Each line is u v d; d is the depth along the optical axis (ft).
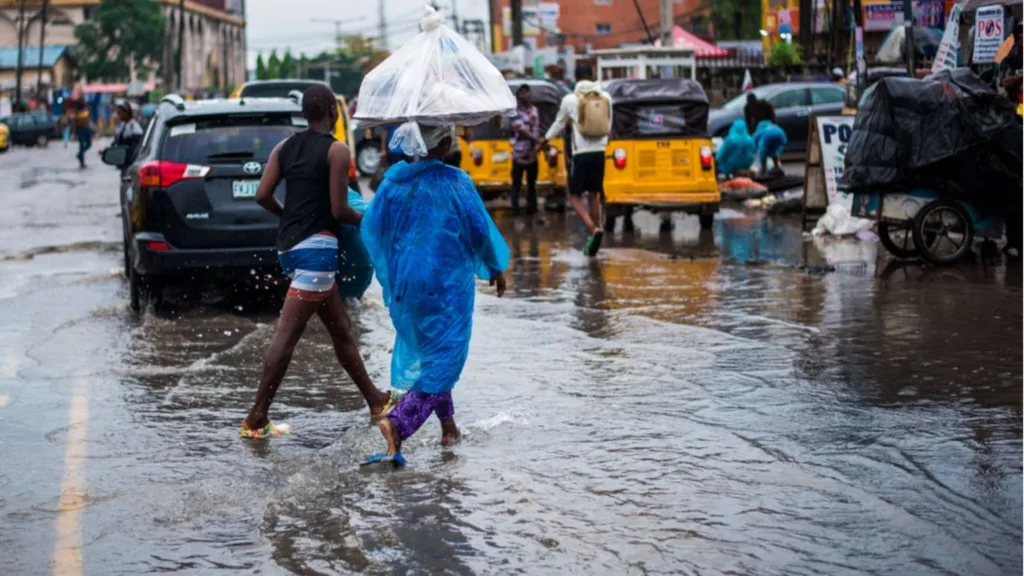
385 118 18.90
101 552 15.33
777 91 89.30
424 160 18.98
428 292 18.72
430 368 18.88
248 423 20.67
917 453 19.01
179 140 32.60
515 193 60.90
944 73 39.34
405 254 18.79
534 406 22.30
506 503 16.92
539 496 17.21
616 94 52.85
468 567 14.61
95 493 17.65
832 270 38.86
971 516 16.16
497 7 246.88
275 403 23.02
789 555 14.87
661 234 51.93
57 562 15.01
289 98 34.63
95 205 71.20
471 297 19.21
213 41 443.32
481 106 18.60
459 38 19.17
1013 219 40.40
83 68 323.57
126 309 34.01
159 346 28.66
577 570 14.49
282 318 20.62
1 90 286.46
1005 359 25.38
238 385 24.57
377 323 31.30
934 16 65.82
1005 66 44.19
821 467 18.39
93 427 21.34
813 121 49.16
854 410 21.65
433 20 19.10
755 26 206.08
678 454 19.17
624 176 52.60
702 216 53.62
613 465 18.65
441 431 20.48
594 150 43.45
